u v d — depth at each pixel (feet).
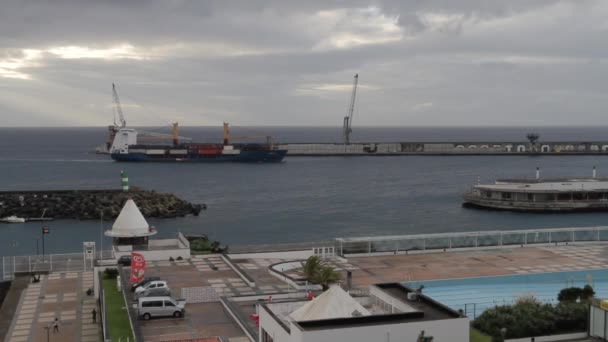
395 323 134.41
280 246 321.93
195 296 219.61
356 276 266.57
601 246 328.90
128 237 314.76
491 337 172.04
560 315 178.40
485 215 615.57
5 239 506.89
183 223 577.02
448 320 136.46
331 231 538.06
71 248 468.75
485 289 250.78
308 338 128.47
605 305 163.73
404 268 281.33
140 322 196.44
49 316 238.48
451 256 306.14
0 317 237.66
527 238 337.72
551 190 630.33
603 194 639.35
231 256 304.30
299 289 232.53
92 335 216.74
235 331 187.32
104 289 242.37
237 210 654.12
